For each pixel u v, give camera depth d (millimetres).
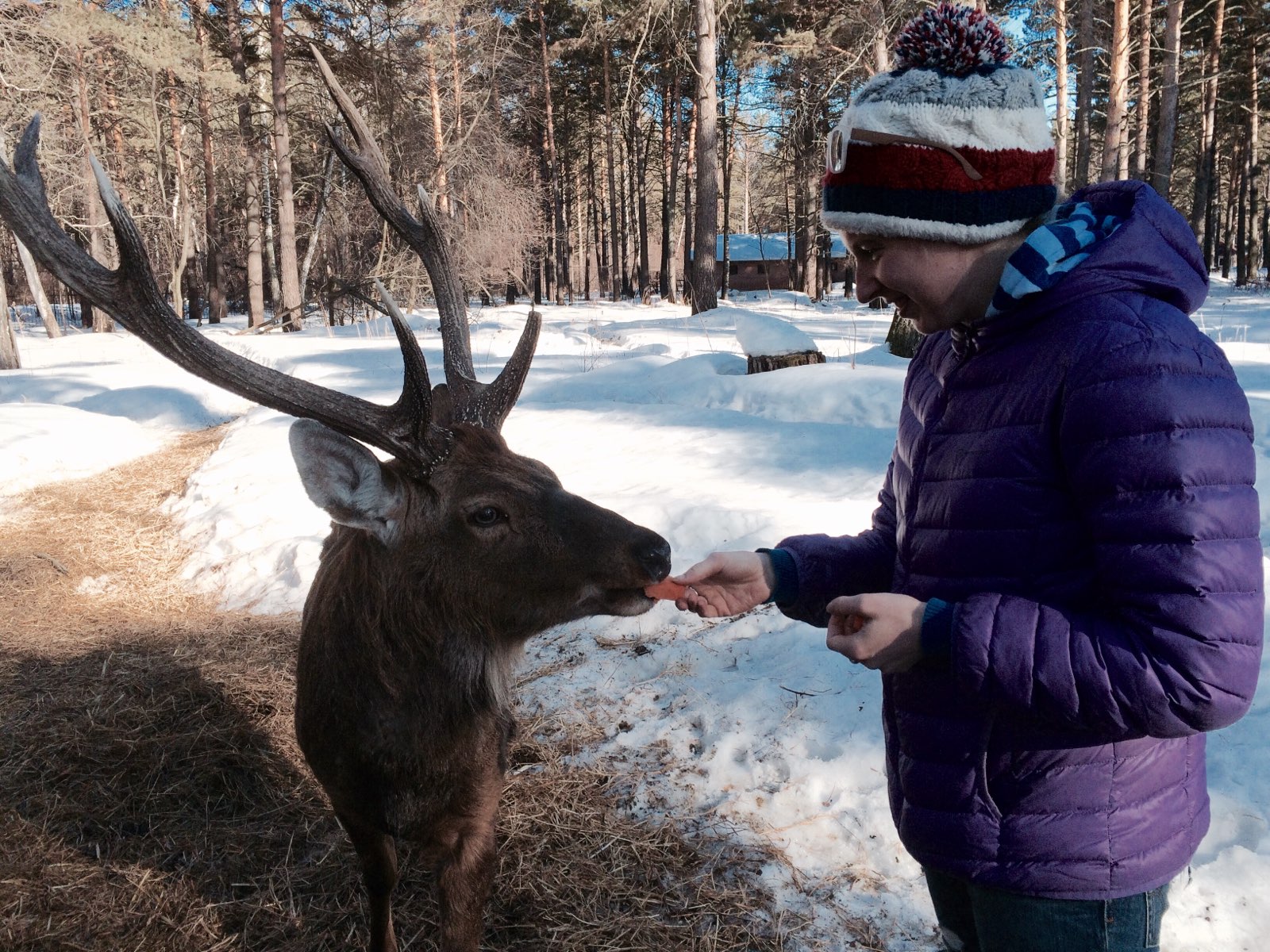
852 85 18375
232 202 36656
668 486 6047
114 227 2279
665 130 38938
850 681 3930
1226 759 3160
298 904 3092
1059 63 17547
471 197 28078
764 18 31375
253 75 29078
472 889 2539
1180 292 1341
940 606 1380
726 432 7453
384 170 3049
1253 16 28125
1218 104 31859
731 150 43844
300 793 3672
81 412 11031
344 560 2494
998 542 1417
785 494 5746
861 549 1898
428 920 2996
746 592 1915
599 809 3387
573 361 13422
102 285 2314
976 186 1312
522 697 4195
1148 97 24438
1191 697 1194
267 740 4016
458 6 25812
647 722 3891
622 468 6664
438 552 2354
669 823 3270
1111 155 17172
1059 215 1467
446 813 2473
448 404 2709
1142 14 20516
